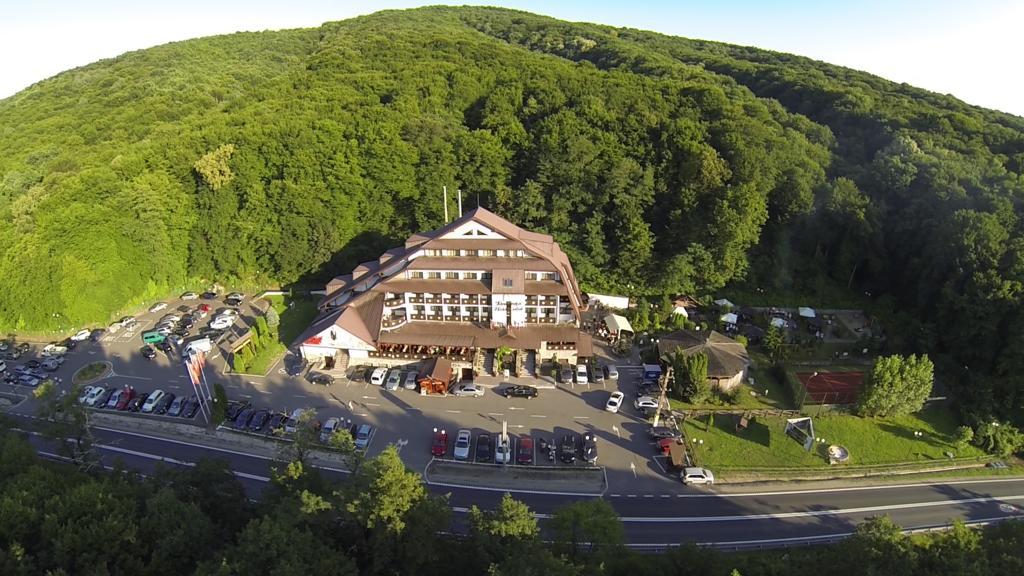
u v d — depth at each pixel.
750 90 159.50
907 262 101.31
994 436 69.00
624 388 79.19
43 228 99.00
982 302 80.25
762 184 105.19
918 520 59.44
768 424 71.75
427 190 110.81
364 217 112.94
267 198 110.19
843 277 107.56
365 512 42.44
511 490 62.19
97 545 42.44
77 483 51.75
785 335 89.19
